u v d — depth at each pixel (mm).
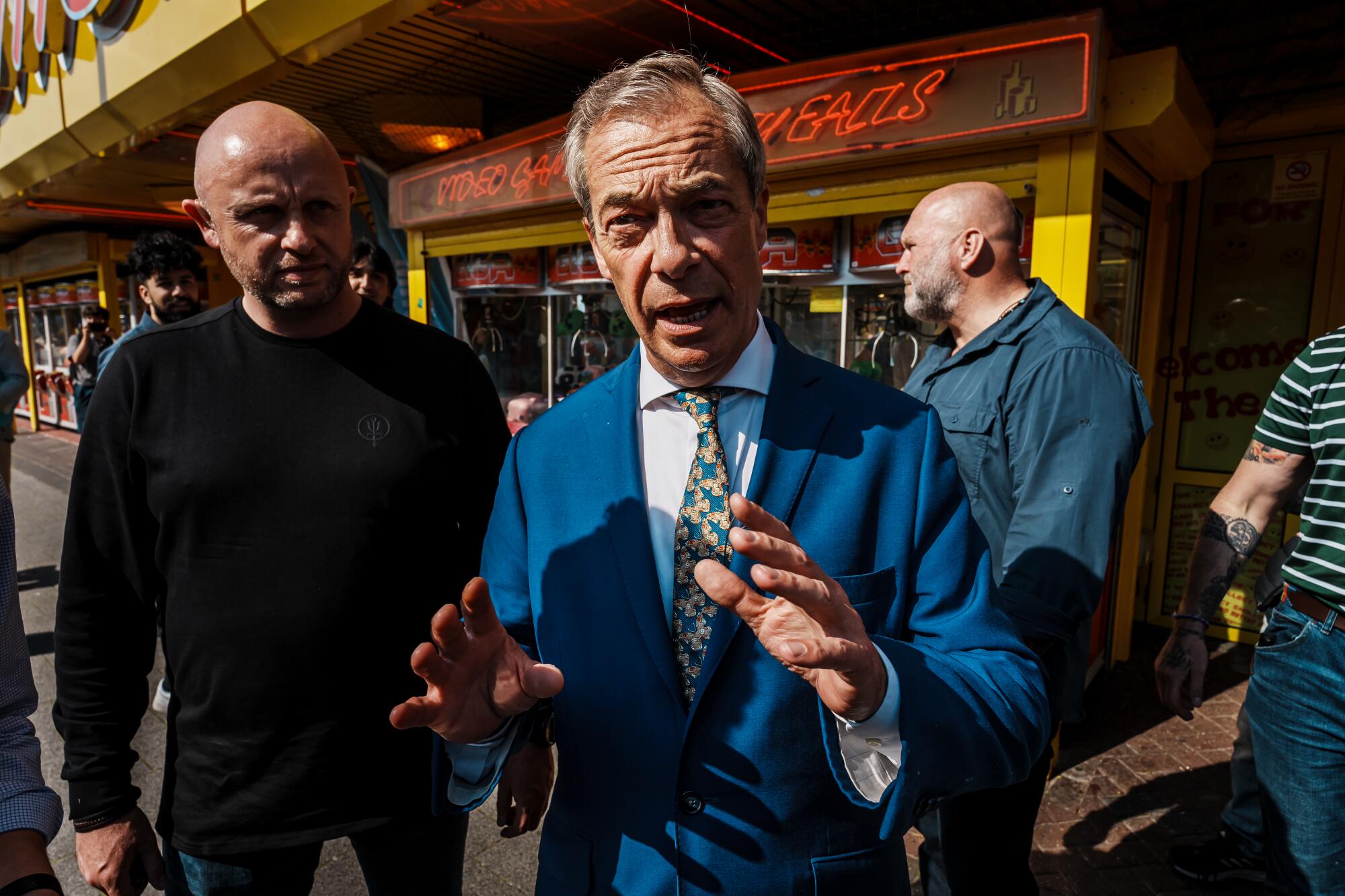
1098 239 2793
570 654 1169
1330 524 1583
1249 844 2324
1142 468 3834
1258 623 4023
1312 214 3637
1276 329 3785
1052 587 1759
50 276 12133
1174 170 3535
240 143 1393
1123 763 3092
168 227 10547
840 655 816
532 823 1533
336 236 1475
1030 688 1041
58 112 5898
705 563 876
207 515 1445
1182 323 4020
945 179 3031
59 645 1489
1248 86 3600
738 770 1052
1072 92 2604
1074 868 2520
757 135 1099
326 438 1487
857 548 1093
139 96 4930
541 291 5055
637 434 1226
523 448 1326
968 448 1987
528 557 1290
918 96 2912
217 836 1468
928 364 2279
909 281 2260
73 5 5043
